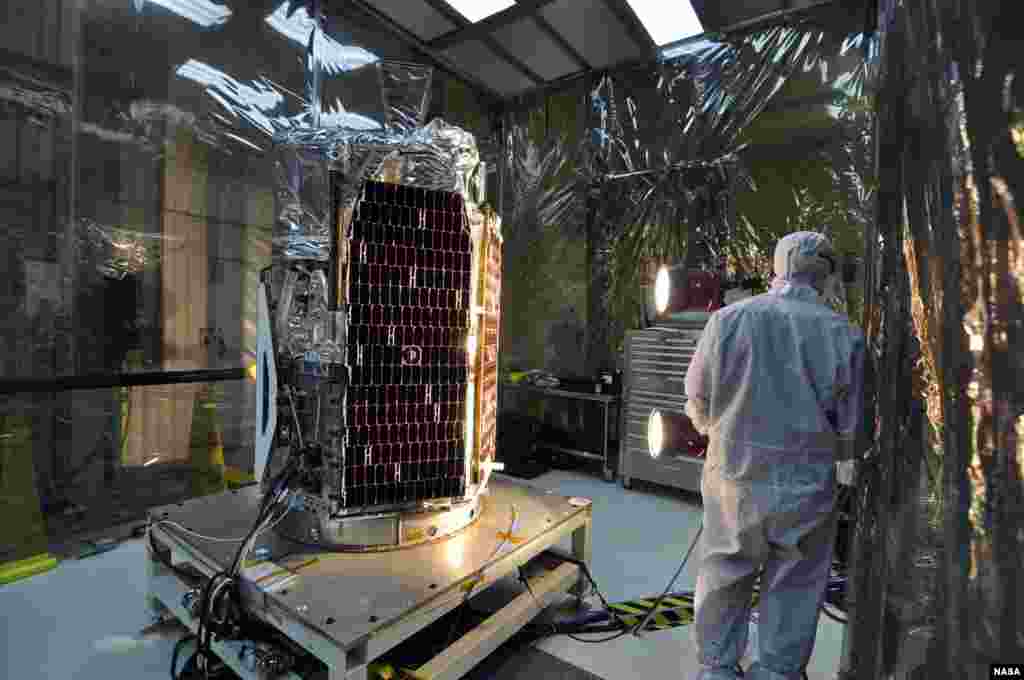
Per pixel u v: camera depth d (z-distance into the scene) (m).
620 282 3.78
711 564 1.48
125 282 2.51
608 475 3.55
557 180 4.11
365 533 1.56
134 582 2.07
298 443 1.61
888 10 1.05
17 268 2.21
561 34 3.46
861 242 2.84
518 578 1.79
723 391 1.48
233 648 1.40
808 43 3.06
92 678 1.51
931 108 0.84
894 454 0.99
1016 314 0.67
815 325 1.42
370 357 1.53
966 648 0.72
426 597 1.31
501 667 1.62
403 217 1.57
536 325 4.20
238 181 2.89
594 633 1.81
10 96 2.16
